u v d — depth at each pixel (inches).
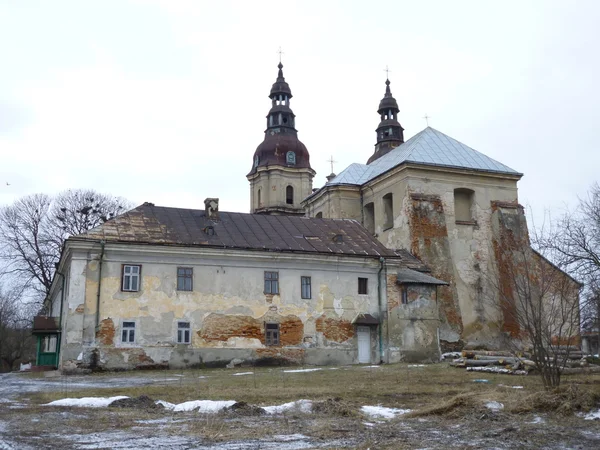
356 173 1786.4
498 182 1596.9
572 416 470.3
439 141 1664.6
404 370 987.9
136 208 1269.7
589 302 1059.3
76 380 900.6
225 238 1227.2
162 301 1136.2
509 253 1515.7
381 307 1274.6
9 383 857.5
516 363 912.9
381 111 2506.2
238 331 1171.3
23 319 2182.6
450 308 1430.9
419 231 1470.2
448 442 385.1
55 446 365.4
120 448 361.4
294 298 1221.7
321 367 1133.1
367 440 388.8
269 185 2420.0
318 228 1380.4
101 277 1109.1
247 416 485.1
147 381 855.1
